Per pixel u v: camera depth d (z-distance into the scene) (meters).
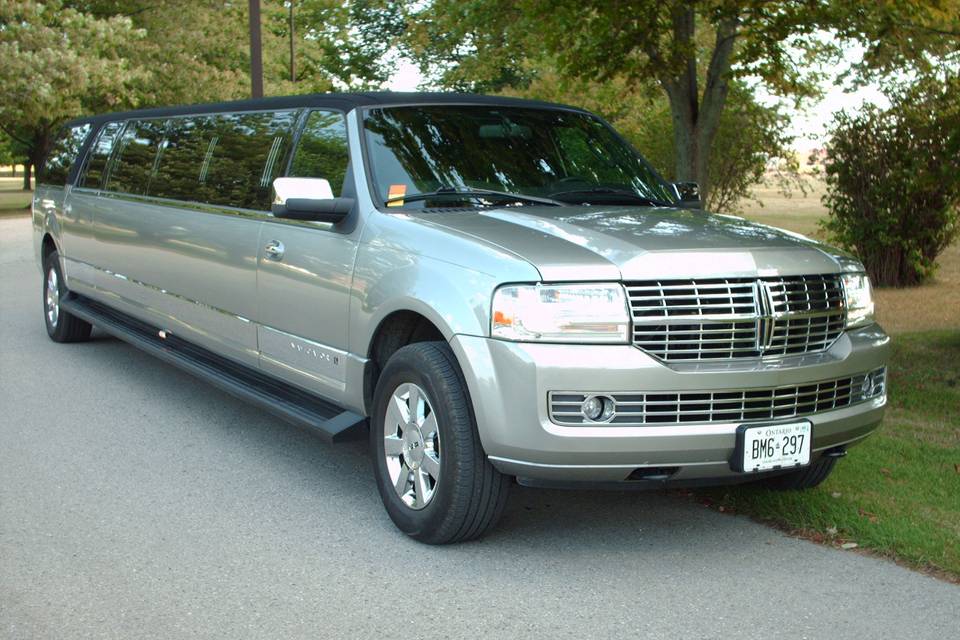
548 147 5.56
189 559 4.33
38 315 11.18
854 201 14.09
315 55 39.66
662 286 4.09
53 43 31.98
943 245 14.12
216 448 6.06
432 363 4.34
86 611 3.79
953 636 3.63
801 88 10.51
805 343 4.36
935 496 5.08
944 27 9.34
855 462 5.64
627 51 9.85
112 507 4.98
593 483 4.15
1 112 31.92
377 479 4.76
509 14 12.95
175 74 38.03
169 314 7.02
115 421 6.65
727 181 16.61
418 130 5.31
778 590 4.04
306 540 4.57
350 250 4.95
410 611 3.83
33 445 6.07
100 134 8.88
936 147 13.15
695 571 4.25
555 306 4.01
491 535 4.68
